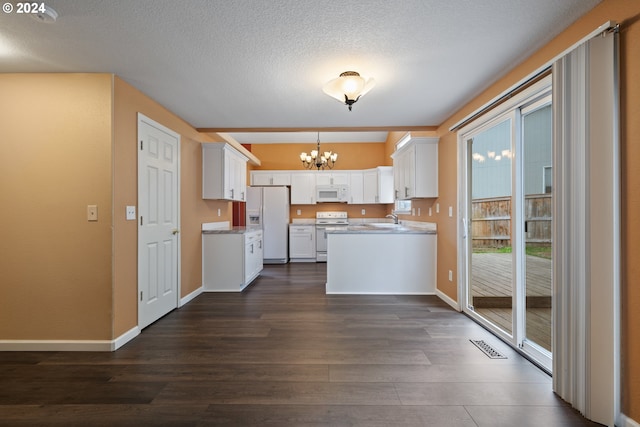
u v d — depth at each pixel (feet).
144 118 9.95
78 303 8.46
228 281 14.97
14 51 7.30
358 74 8.46
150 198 10.37
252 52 7.44
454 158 11.90
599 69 5.33
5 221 8.41
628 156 5.10
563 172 5.99
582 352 5.67
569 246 5.90
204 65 8.07
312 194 24.82
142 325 9.84
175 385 6.70
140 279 9.72
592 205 5.46
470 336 9.32
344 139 25.23
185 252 13.06
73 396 6.31
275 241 23.59
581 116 5.60
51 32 6.55
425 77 8.79
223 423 5.48
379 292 14.28
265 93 9.93
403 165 15.39
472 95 10.11
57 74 8.41
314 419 5.58
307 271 20.13
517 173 8.30
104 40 6.89
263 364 7.62
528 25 6.40
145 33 6.63
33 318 8.46
